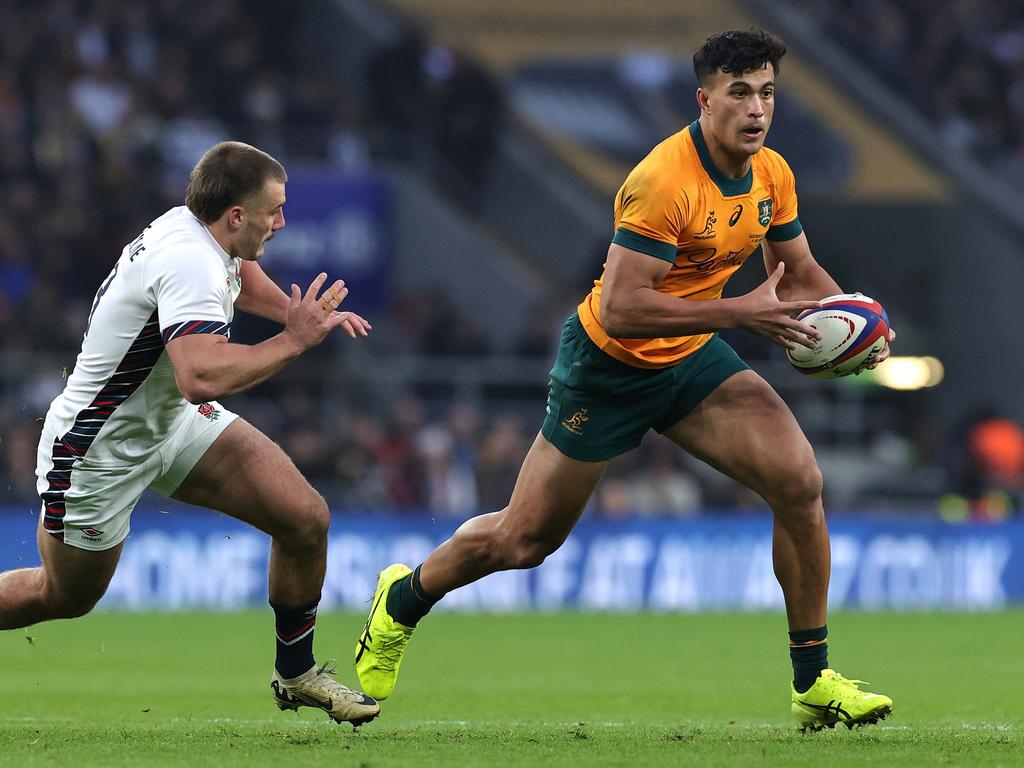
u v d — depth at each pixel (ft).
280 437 200.44
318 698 71.87
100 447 66.85
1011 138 301.22
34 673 118.62
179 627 159.43
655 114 285.43
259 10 270.26
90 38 245.04
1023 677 116.16
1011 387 267.39
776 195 72.59
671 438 73.82
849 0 316.60
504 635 154.40
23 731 72.95
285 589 70.85
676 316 67.36
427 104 254.27
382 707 92.73
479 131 253.24
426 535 187.21
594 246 255.70
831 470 229.45
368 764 59.98
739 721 83.66
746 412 71.67
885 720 82.23
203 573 181.27
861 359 71.56
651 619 174.91
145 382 66.13
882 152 288.51
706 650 139.64
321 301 63.77
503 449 196.03
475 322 241.55
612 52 295.69
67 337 197.77
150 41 251.39
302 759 61.31
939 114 295.69
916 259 280.72
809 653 72.59
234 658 130.41
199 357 62.90
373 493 194.59
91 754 62.95
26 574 71.15
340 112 253.85
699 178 68.44
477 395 213.46
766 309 66.95
